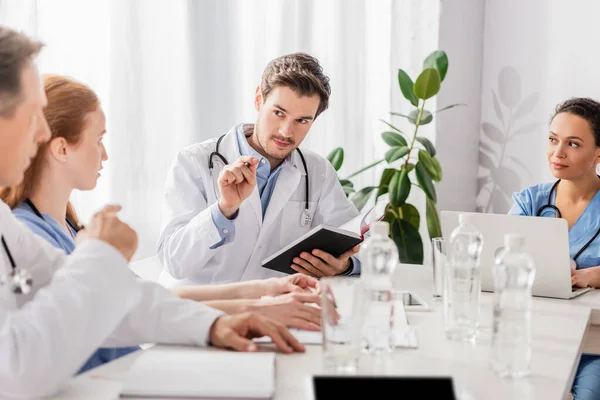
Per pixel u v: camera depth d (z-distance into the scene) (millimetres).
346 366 1214
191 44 2994
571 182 2428
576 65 3646
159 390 1102
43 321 1077
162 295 1427
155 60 2861
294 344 1365
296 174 2381
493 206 3979
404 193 3342
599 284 2074
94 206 2707
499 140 3932
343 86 3617
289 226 2418
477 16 3900
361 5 3643
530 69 3791
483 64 3959
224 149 2365
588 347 1839
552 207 2432
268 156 2383
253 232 2322
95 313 1115
